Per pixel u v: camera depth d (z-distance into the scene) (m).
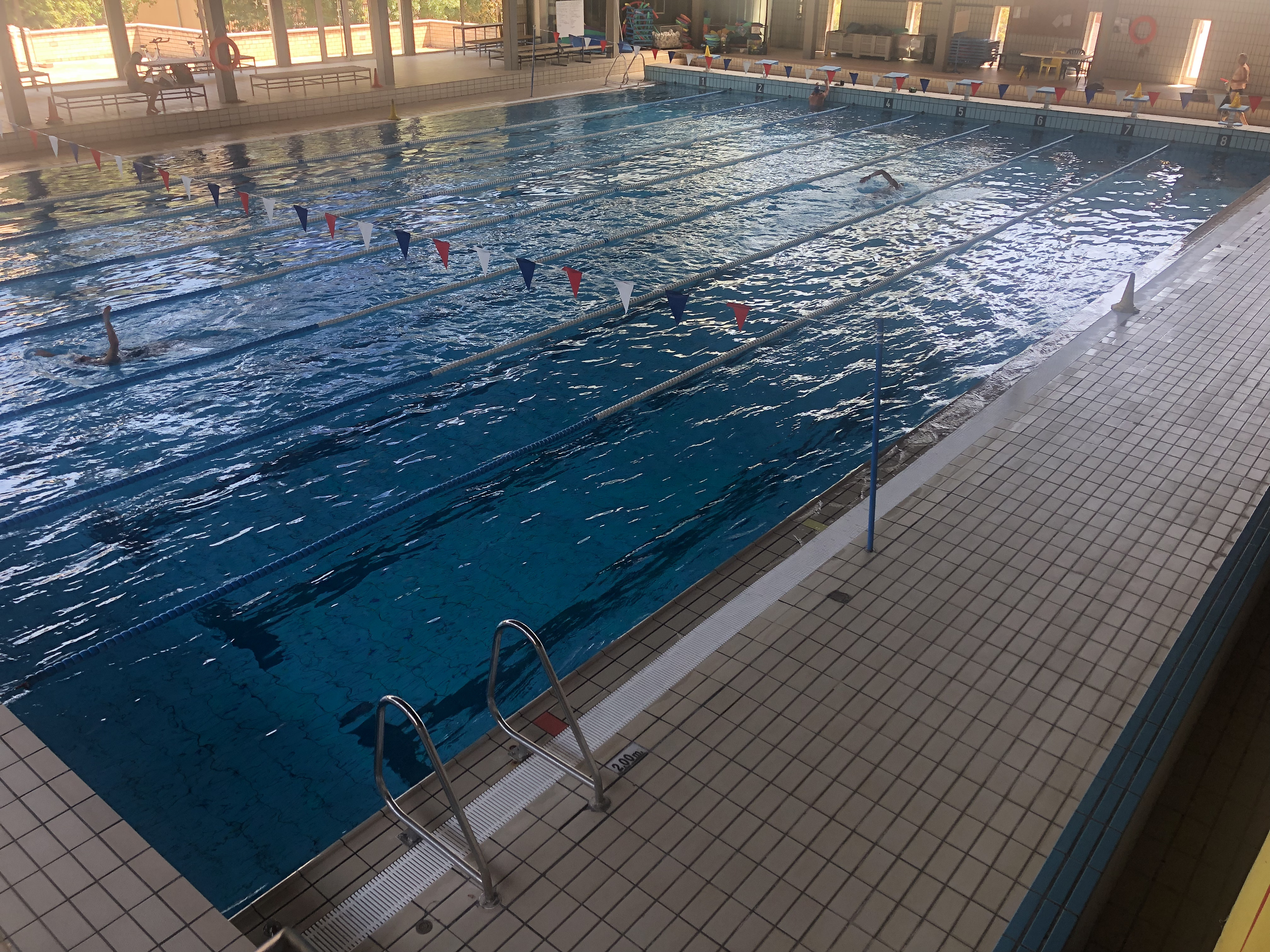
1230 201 9.31
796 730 2.77
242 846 2.81
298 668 3.56
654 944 2.15
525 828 2.47
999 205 9.24
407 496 4.64
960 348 6.08
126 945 2.02
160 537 4.33
